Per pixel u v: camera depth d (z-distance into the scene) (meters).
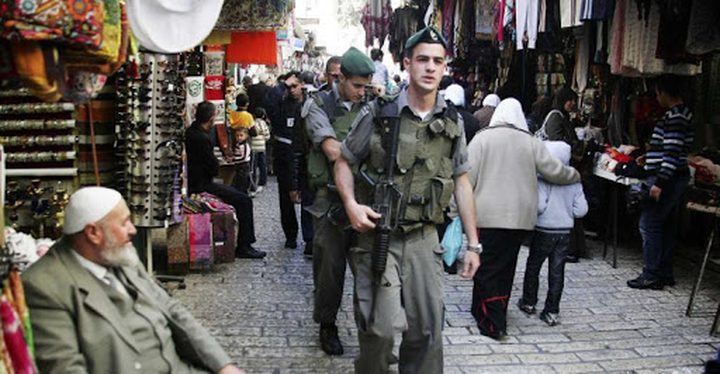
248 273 6.82
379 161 3.49
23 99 4.84
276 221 9.62
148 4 3.01
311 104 4.69
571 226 5.48
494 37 9.94
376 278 3.47
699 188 6.35
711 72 7.97
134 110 5.40
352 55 4.67
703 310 5.91
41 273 2.75
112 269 2.97
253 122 11.29
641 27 6.79
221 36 7.16
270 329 5.27
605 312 5.85
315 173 4.67
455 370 4.59
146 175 5.51
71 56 2.20
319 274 4.73
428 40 3.44
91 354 2.73
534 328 5.44
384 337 3.45
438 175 3.55
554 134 7.83
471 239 3.73
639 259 7.68
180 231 6.59
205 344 3.17
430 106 3.57
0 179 2.37
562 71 10.10
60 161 5.03
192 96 8.26
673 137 6.09
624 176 7.11
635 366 4.68
